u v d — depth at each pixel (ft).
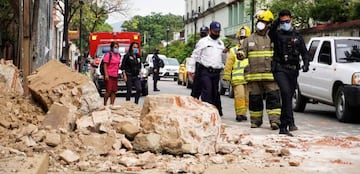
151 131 28.53
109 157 27.20
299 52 37.65
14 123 29.58
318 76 51.13
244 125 43.83
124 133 29.12
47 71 34.32
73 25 195.00
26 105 32.50
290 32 37.58
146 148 28.27
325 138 36.63
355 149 32.35
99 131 29.04
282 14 37.27
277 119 40.55
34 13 42.88
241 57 41.32
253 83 41.68
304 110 58.08
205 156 28.58
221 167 26.91
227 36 198.90
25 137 27.40
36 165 22.43
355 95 45.21
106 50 91.76
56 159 25.82
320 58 51.57
